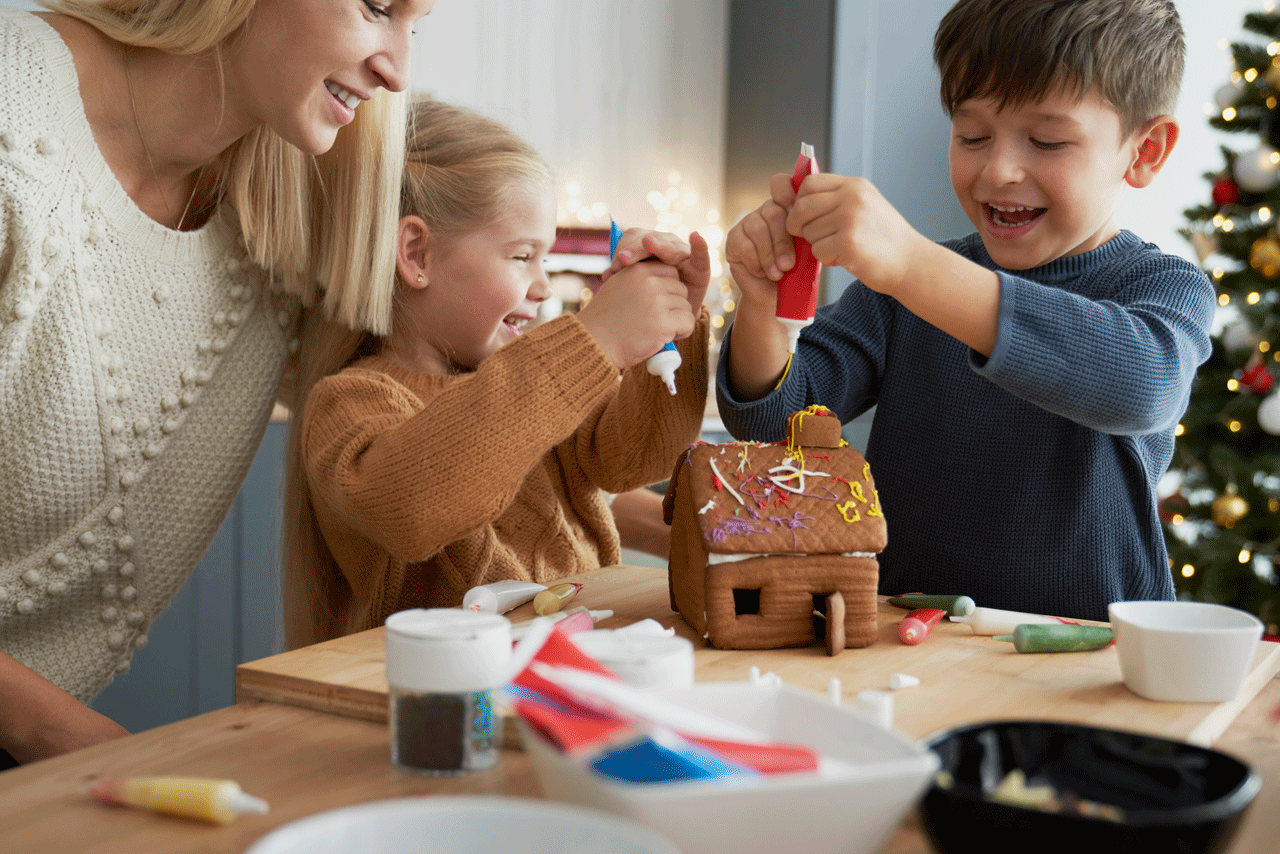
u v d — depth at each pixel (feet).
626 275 2.79
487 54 8.88
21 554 3.03
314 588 3.46
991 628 2.39
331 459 2.75
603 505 3.70
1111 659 2.19
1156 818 1.06
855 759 1.26
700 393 3.12
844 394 3.50
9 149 2.63
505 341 3.67
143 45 2.81
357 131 3.14
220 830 1.37
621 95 10.48
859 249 2.39
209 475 3.26
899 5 11.53
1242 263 7.93
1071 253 3.34
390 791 1.50
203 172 3.24
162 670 5.18
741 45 11.80
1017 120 2.97
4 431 2.89
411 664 1.55
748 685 1.38
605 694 1.22
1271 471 7.59
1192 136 10.69
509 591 2.55
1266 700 2.02
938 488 3.41
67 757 1.65
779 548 2.22
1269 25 7.87
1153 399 2.60
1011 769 1.35
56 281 2.79
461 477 2.49
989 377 2.55
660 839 0.93
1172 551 7.80
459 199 3.42
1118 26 2.87
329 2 2.63
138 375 3.03
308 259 3.28
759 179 11.73
